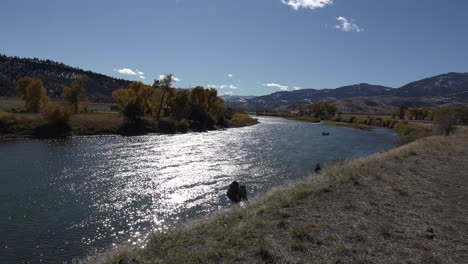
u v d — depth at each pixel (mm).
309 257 5281
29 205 16203
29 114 52344
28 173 22969
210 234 6969
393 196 9453
